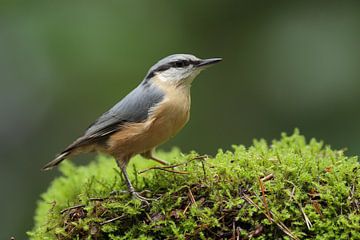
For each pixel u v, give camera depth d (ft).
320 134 41.01
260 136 43.73
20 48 45.65
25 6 45.88
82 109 46.34
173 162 23.53
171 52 46.44
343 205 19.16
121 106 25.46
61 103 46.52
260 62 45.09
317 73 41.24
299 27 43.06
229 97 45.60
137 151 25.68
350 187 19.80
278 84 42.57
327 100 40.93
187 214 19.97
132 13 47.16
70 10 46.14
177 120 25.58
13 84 46.65
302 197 19.48
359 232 18.49
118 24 46.16
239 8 46.52
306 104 41.65
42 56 45.80
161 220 19.97
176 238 19.58
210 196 20.02
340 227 18.72
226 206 19.53
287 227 19.10
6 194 46.01
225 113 45.37
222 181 20.45
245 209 19.35
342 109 40.68
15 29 45.57
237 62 46.06
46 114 47.06
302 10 43.88
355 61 40.73
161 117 25.07
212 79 46.21
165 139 25.89
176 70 25.96
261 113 44.21
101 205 20.71
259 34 45.85
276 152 22.57
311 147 25.11
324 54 41.42
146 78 26.35
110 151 25.72
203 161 22.17
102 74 45.80
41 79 46.52
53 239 20.97
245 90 45.29
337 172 20.25
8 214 45.29
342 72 40.70
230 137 44.70
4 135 47.14
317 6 43.50
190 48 46.88
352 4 42.73
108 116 25.67
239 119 44.86
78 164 44.70
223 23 47.01
